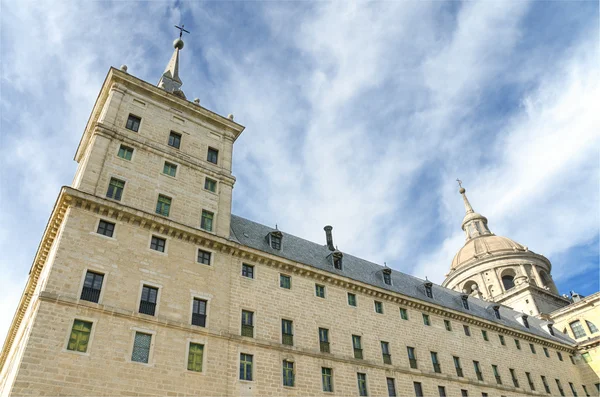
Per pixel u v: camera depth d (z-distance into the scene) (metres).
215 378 26.84
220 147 38.25
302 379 30.70
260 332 30.86
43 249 29.39
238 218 40.00
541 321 64.12
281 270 35.34
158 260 28.97
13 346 33.84
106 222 28.36
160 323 26.58
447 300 49.88
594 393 55.06
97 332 24.16
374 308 39.62
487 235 93.50
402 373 36.88
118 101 33.91
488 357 45.78
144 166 32.25
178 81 42.69
